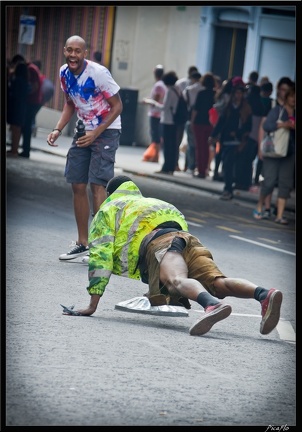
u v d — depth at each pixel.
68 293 16.72
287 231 29.97
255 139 39.06
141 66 55.59
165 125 42.34
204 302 14.01
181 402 10.99
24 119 42.59
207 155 42.31
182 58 53.72
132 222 14.70
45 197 30.81
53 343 13.09
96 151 20.12
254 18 49.38
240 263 22.75
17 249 20.77
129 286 18.09
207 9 51.78
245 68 49.94
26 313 14.80
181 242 14.47
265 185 31.80
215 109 41.09
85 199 20.22
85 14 57.69
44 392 10.91
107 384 11.41
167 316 15.77
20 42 49.12
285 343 14.73
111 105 20.05
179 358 12.97
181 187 39.62
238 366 12.89
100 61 49.62
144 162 47.38
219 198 36.88
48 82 45.44
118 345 13.31
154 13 54.72
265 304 14.11
